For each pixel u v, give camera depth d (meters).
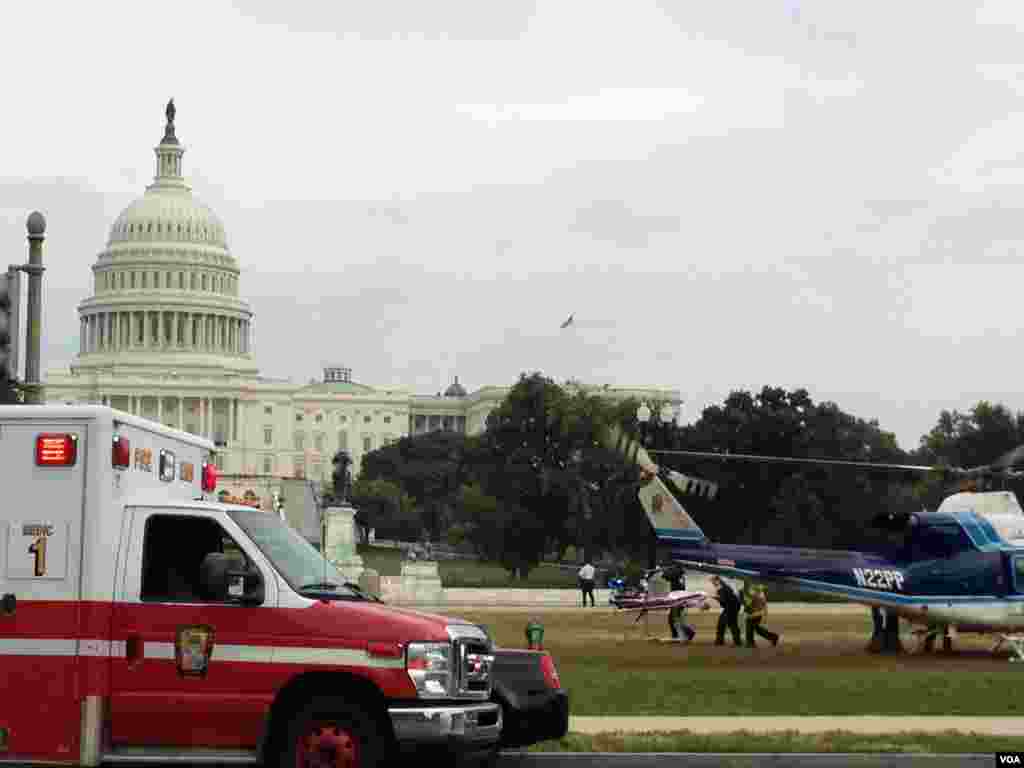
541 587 109.06
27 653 20.61
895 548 45.22
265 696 20.25
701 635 56.50
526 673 22.86
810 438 135.12
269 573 20.59
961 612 43.94
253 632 20.41
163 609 20.59
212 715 20.33
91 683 20.50
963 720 27.89
